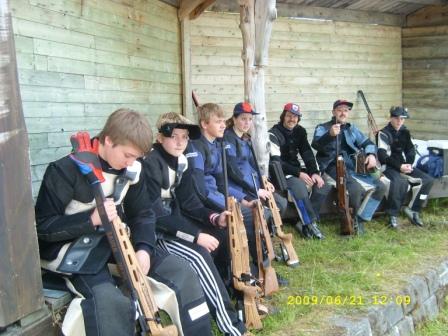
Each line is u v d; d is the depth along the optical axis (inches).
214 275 104.1
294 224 198.1
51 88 132.9
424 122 295.3
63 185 84.0
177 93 211.6
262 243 129.3
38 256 80.6
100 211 82.4
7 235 74.8
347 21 273.7
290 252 154.6
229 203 113.3
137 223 94.7
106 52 157.3
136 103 176.7
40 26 128.0
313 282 142.3
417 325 143.0
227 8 232.4
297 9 255.0
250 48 164.9
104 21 155.6
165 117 110.1
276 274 142.6
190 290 94.3
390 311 131.0
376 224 208.2
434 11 285.1
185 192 116.5
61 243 85.7
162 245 106.6
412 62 296.8
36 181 128.3
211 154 137.8
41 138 130.1
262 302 126.0
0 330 75.4
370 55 286.0
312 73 265.6
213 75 232.5
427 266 159.9
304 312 124.3
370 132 285.6
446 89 284.8
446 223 212.4
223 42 233.5
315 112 269.0
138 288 83.1
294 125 190.9
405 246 178.5
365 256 166.4
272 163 175.6
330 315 122.8
